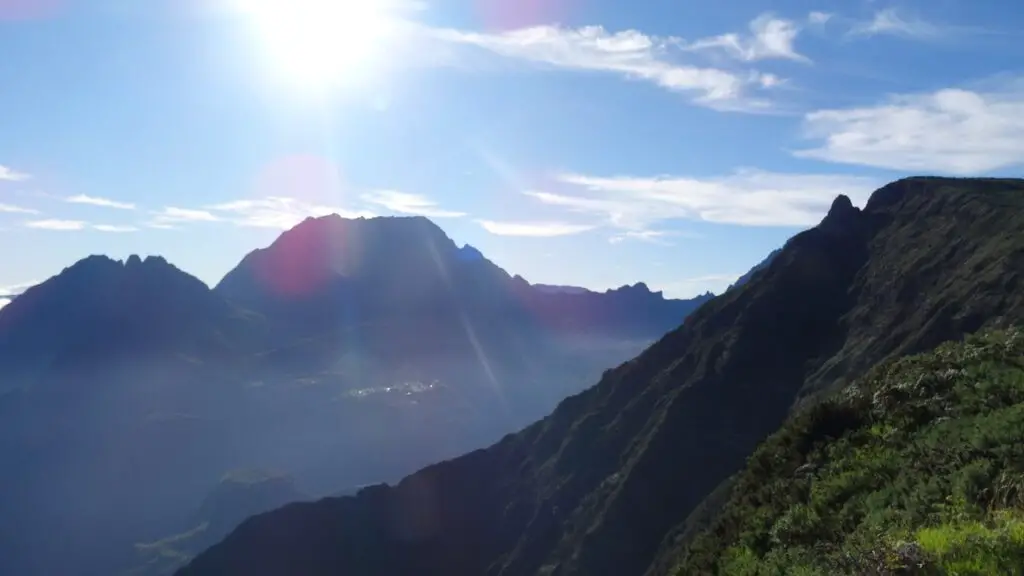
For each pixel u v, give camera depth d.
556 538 66.25
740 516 13.62
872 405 14.78
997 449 11.02
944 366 15.12
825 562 9.60
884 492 11.29
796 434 15.14
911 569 8.17
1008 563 7.78
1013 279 53.19
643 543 54.88
